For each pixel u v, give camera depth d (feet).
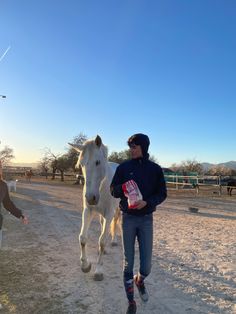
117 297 16.48
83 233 19.35
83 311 14.88
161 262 22.50
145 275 14.85
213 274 19.99
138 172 14.51
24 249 25.64
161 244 27.84
